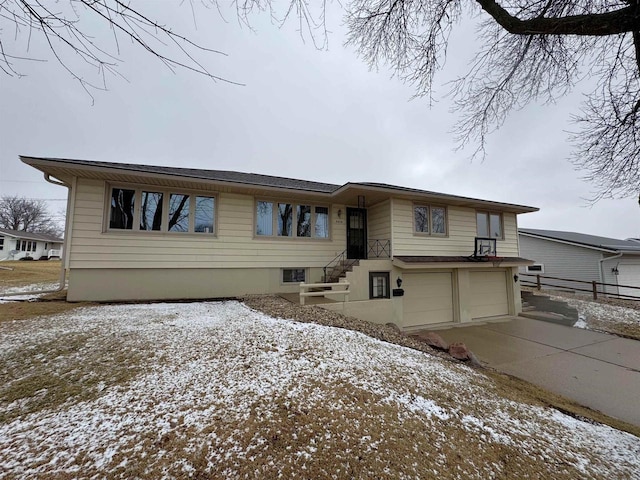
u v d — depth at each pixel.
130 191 7.46
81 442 2.10
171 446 2.10
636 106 3.45
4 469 1.82
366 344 4.73
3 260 25.83
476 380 4.14
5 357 3.51
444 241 9.87
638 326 8.86
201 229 8.16
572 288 14.70
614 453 2.70
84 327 4.69
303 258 9.39
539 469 2.32
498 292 10.92
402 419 2.75
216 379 3.13
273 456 2.09
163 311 6.11
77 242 6.89
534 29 2.92
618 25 2.43
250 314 6.01
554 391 4.57
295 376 3.33
